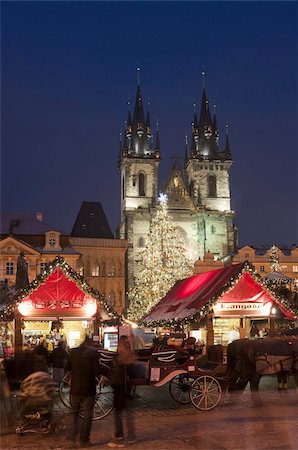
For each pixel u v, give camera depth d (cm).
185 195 12550
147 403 2117
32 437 1561
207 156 12988
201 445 1396
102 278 10562
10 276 8531
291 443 1393
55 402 2170
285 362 2106
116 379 1476
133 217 12062
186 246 12306
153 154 12681
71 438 1476
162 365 1944
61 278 3403
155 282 8531
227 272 3281
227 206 12794
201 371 1973
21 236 8925
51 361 2492
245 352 2097
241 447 1365
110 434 1579
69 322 3950
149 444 1425
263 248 12294
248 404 2030
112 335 3759
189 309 3228
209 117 13350
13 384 1994
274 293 3173
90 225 11944
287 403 2041
